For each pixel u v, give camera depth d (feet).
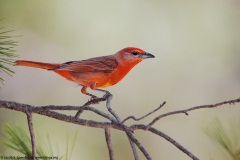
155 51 44.73
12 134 16.85
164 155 43.96
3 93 40.98
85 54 41.19
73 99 42.34
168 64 45.16
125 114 43.88
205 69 45.21
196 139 43.96
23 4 37.06
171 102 44.86
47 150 16.93
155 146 44.11
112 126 16.42
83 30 41.42
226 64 45.44
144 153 15.30
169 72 45.16
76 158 34.12
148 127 16.03
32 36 38.88
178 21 45.09
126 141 37.27
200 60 45.29
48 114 17.58
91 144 35.09
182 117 44.78
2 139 16.97
